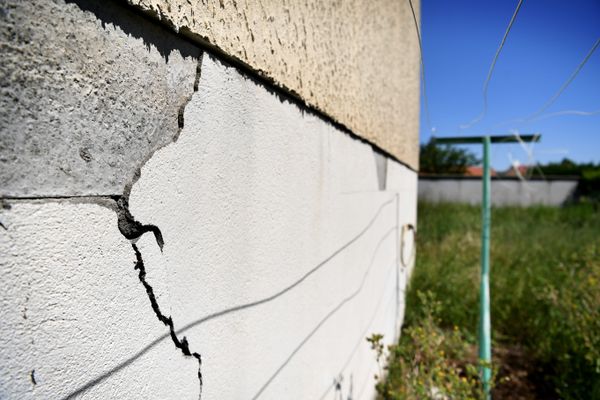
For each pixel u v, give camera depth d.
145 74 0.45
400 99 2.38
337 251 1.23
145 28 0.44
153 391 0.49
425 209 9.16
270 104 0.75
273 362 0.82
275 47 0.73
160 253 0.49
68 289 0.37
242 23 0.61
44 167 0.34
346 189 1.30
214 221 0.59
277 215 0.80
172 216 0.50
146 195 0.46
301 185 0.92
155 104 0.46
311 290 1.02
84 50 0.37
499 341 3.22
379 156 1.86
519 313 3.34
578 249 5.16
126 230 0.44
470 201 12.90
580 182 12.63
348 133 1.30
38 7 0.33
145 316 0.47
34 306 0.34
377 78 1.65
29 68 0.33
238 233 0.66
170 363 0.52
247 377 0.72
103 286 0.41
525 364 2.88
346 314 1.37
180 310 0.53
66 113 0.36
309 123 0.95
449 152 17.23
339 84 1.14
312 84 0.93
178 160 0.51
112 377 0.42
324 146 1.07
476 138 3.12
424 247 5.35
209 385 0.60
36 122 0.33
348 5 1.20
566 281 3.35
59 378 0.36
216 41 0.54
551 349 2.71
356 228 1.45
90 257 0.39
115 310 0.42
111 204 0.41
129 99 0.43
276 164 0.78
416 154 3.94
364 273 1.62
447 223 7.08
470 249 5.17
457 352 2.48
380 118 1.76
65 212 0.36
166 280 0.50
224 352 0.64
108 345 0.42
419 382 1.72
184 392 0.54
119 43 0.41
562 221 8.95
